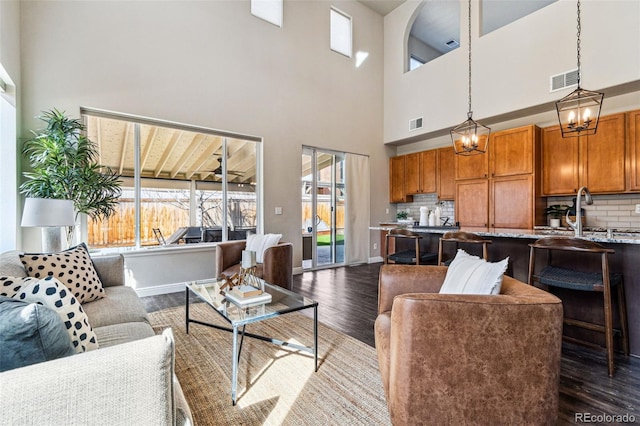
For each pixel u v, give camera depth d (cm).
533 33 446
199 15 424
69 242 323
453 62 541
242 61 462
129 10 374
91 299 217
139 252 385
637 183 383
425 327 129
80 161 319
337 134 586
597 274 236
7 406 73
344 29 607
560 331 129
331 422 160
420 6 601
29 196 297
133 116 377
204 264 436
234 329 178
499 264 159
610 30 379
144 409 86
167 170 414
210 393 185
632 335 230
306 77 538
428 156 620
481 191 517
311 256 573
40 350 91
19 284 128
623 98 405
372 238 652
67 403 78
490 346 126
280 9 506
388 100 659
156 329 280
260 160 489
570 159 442
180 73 408
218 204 454
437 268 203
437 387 129
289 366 216
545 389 127
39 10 323
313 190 569
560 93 419
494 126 529
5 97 295
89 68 349
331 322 302
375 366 217
